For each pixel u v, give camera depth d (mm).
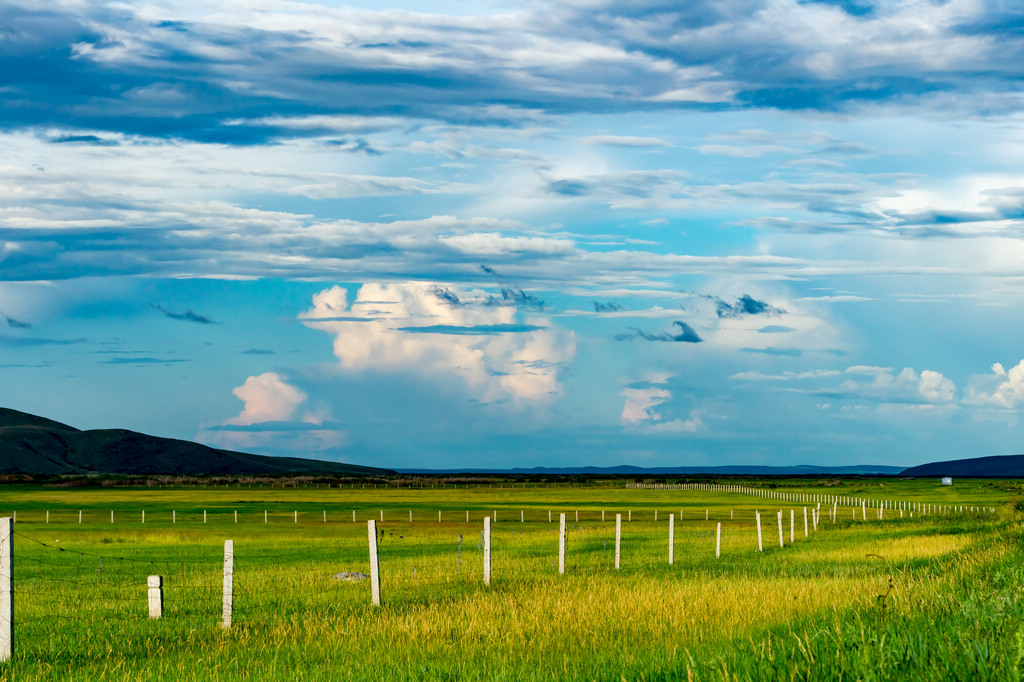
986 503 95250
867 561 23219
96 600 17750
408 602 15875
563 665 9102
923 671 6266
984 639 6805
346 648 11148
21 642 12617
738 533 44844
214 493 133250
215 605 16406
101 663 11133
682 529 50438
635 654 9305
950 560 18172
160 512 73375
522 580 19750
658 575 20547
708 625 11062
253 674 9875
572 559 27609
